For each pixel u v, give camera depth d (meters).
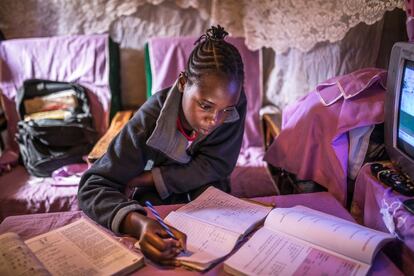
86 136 1.83
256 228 0.93
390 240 0.83
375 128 1.20
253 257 0.81
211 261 0.80
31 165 1.76
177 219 0.96
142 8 2.03
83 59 1.95
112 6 2.01
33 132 1.77
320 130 1.27
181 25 2.08
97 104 1.98
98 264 0.80
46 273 0.74
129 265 0.79
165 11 2.05
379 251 0.83
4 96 1.96
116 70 2.02
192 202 1.04
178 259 0.81
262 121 1.94
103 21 2.04
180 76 1.04
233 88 0.94
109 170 1.07
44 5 2.01
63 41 1.95
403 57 0.97
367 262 0.77
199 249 0.84
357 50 1.56
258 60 1.97
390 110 1.06
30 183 1.71
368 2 1.32
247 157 1.88
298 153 1.33
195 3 2.00
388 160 1.19
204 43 0.98
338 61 1.61
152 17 2.06
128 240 0.89
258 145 1.98
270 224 0.92
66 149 1.81
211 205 1.02
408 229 0.86
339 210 1.04
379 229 1.01
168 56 1.95
